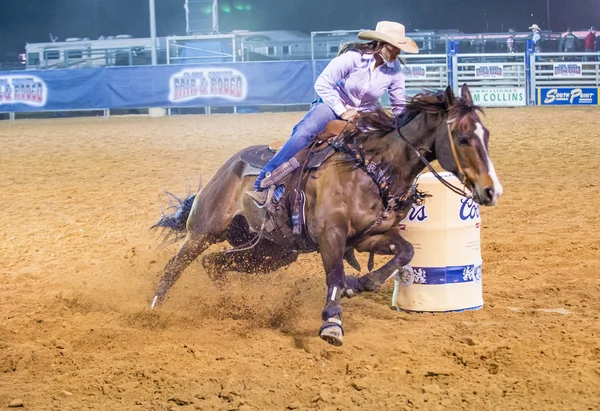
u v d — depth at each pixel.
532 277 7.07
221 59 29.95
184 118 24.83
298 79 25.25
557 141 16.56
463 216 6.09
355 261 5.84
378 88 5.57
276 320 6.09
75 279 7.31
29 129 22.61
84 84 25.59
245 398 4.48
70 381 4.80
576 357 4.98
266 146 6.07
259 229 5.87
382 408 4.30
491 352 5.09
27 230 9.56
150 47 31.22
